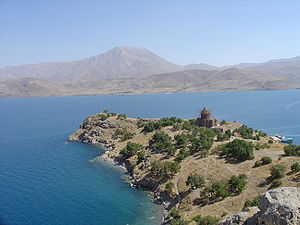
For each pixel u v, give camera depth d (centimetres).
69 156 13862
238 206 7188
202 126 15100
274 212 3055
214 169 9250
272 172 7950
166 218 7625
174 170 9575
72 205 8356
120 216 7750
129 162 12012
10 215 7700
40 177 10750
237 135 14175
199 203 7856
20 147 16125
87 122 18775
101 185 9994
